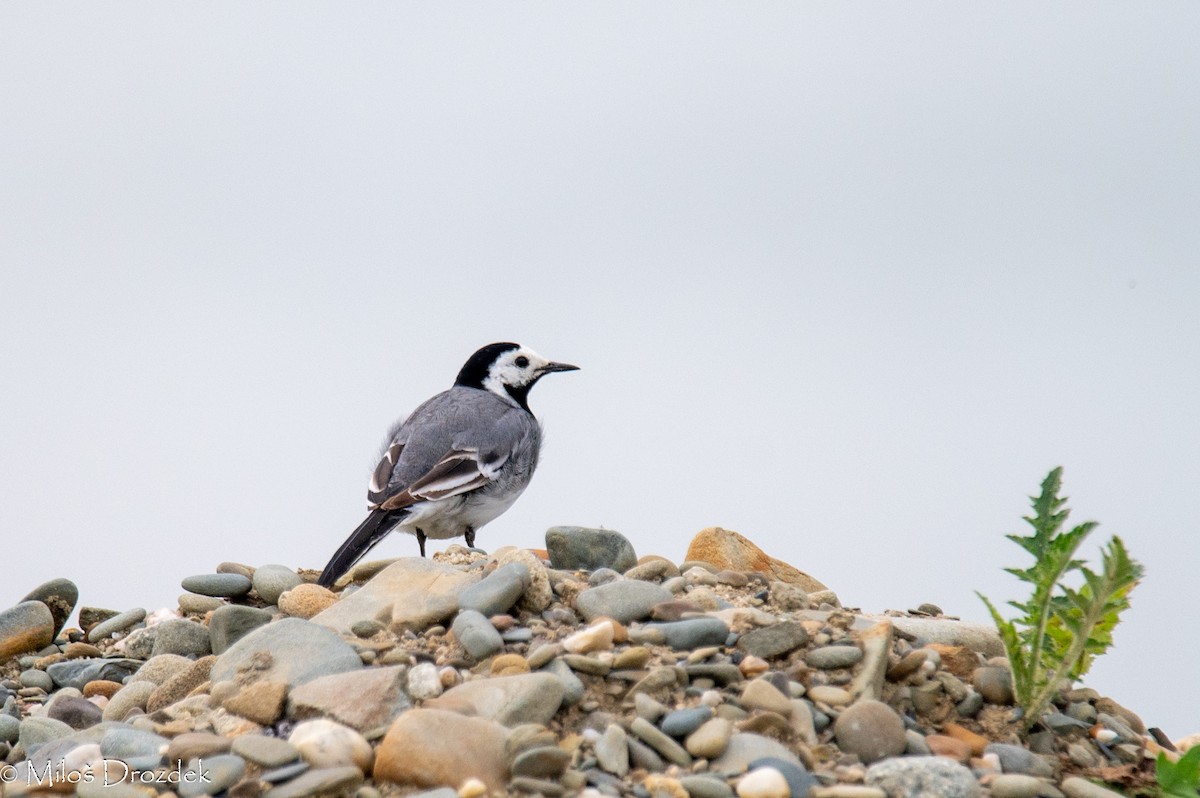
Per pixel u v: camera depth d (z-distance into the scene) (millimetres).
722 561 13852
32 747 10953
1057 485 10828
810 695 10344
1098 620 10469
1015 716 10719
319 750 9453
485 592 11656
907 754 9930
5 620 13961
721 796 8922
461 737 9305
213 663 11656
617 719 9953
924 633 11961
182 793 9320
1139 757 10617
